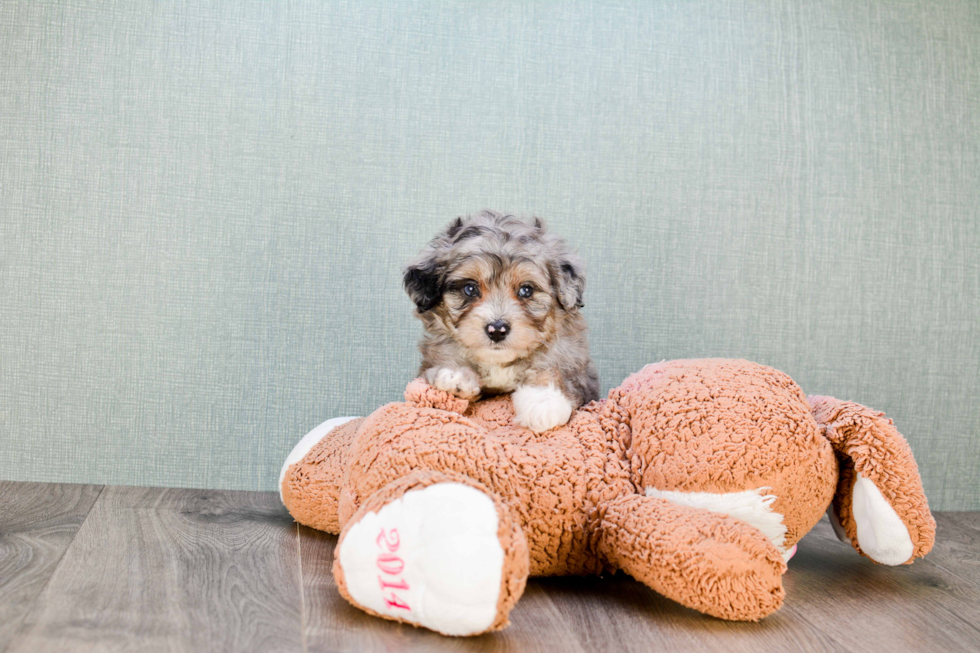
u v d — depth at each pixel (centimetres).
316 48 100
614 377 103
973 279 107
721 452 68
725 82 104
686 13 105
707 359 77
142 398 98
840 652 61
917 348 106
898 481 71
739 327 104
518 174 102
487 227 79
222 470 99
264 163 99
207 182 99
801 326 105
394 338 100
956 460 107
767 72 105
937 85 107
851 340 106
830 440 72
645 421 71
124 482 99
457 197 101
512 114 102
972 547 88
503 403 75
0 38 97
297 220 99
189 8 99
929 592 73
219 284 99
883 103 107
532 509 68
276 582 69
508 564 58
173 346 98
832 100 106
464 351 77
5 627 60
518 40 102
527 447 70
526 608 66
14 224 97
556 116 102
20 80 97
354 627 62
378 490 64
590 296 102
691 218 104
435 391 73
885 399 106
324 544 80
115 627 60
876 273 106
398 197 100
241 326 99
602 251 103
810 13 106
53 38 98
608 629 63
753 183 104
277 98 100
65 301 98
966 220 107
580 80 103
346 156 100
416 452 67
